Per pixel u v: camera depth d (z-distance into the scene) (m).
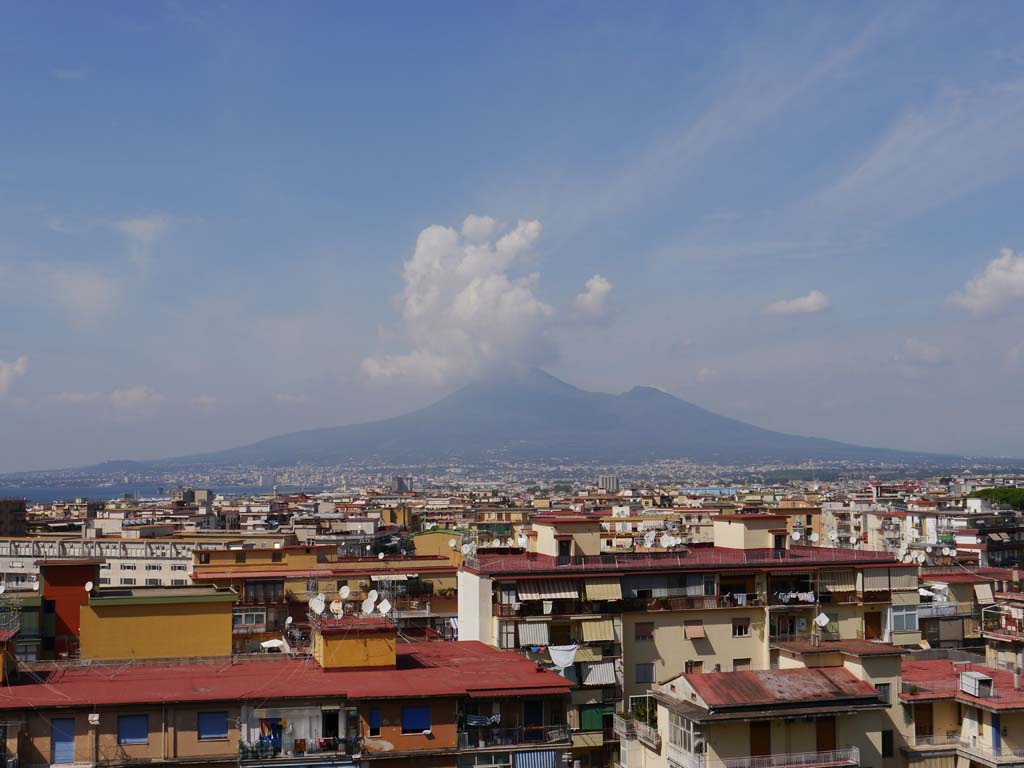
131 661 69.06
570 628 85.75
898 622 93.31
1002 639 99.81
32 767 57.75
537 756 63.84
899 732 75.81
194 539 185.50
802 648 81.69
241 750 59.75
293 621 110.38
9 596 90.75
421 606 116.12
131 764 58.53
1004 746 73.88
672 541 99.88
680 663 87.50
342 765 60.47
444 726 62.56
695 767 68.56
